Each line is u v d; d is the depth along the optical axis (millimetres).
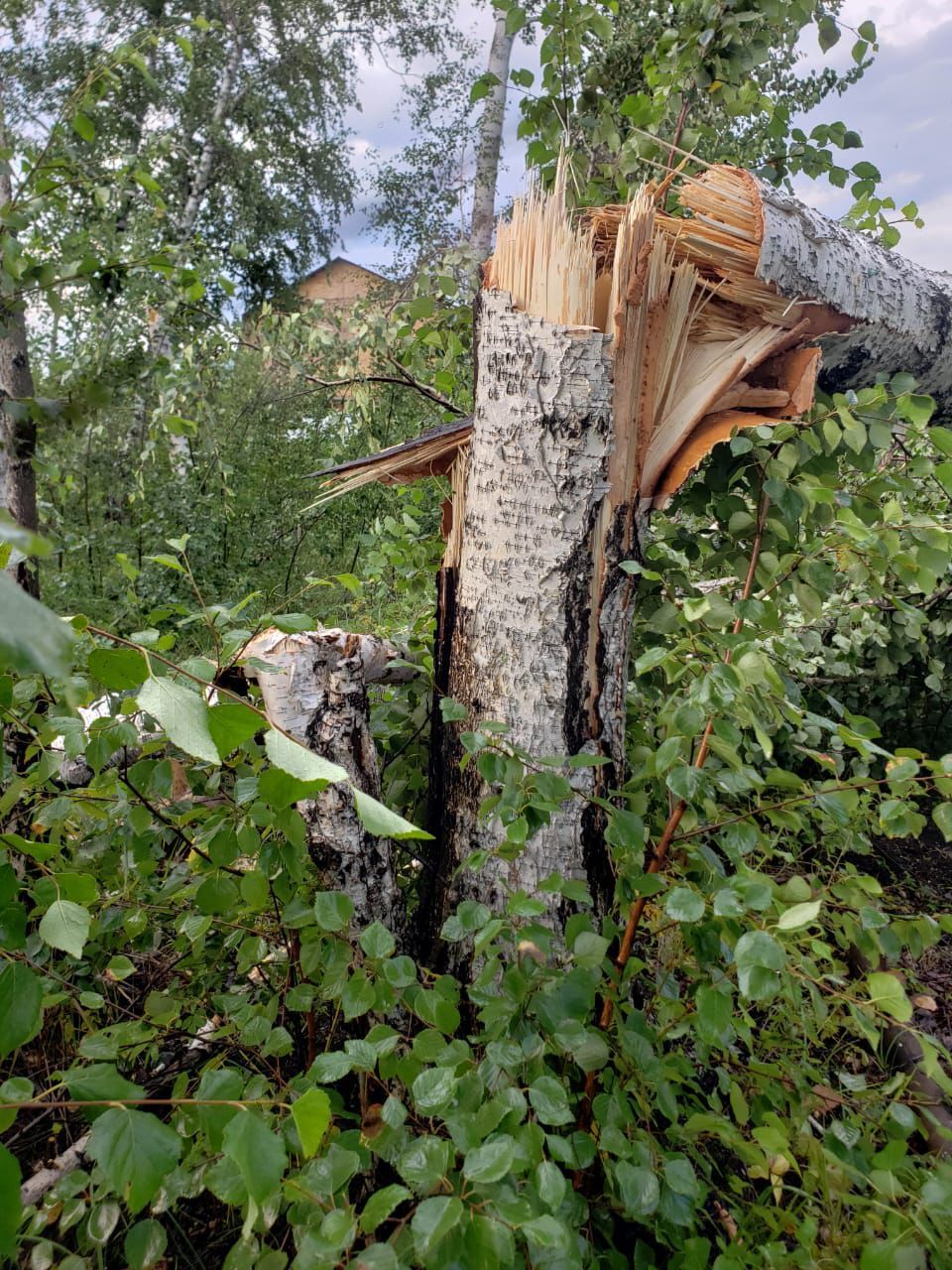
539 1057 1129
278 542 6836
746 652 1354
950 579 3203
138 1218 1358
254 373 7715
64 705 1275
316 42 11266
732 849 1409
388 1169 1368
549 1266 905
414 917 1887
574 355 1642
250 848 1302
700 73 2662
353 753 1565
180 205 10656
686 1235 1319
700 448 1763
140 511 6453
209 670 1184
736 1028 1298
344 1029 1610
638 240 1649
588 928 1291
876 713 3916
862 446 1657
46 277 2469
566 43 2662
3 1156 584
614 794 1585
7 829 1705
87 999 1307
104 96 2543
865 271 1815
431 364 3682
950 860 3654
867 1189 1191
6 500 2582
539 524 1684
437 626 1952
